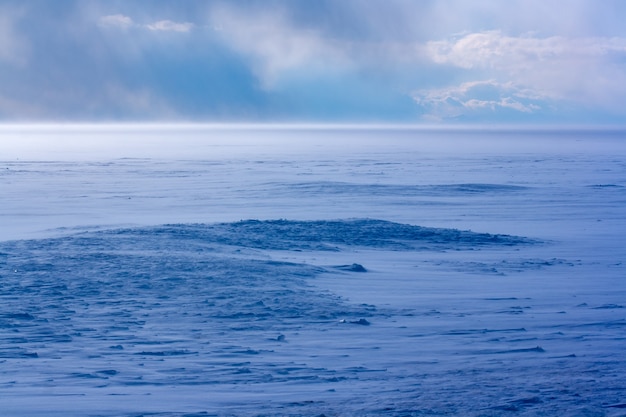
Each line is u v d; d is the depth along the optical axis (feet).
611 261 72.64
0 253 66.90
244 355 34.78
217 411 25.05
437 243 84.07
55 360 33.55
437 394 27.09
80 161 276.41
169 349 36.17
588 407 25.04
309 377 30.22
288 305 48.32
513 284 58.49
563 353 34.50
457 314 45.88
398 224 92.58
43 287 53.62
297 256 72.79
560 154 341.00
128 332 40.47
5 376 30.40
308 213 119.85
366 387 28.45
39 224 105.29
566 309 47.62
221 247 73.20
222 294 51.60
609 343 36.86
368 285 57.57
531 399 26.08
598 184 181.16
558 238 91.61
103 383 29.27
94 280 55.88
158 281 55.57
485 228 102.53
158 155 326.24
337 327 41.73
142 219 111.24
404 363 32.86
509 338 38.37
